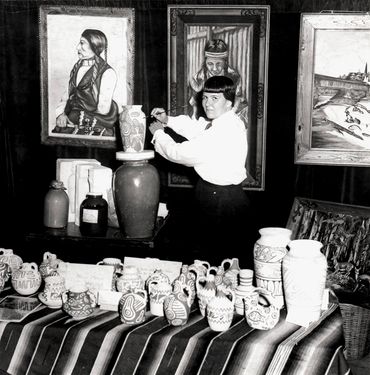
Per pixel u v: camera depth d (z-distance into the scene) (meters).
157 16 4.45
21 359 2.87
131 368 2.75
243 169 3.88
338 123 4.34
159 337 2.75
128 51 4.50
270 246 3.04
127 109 3.53
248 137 4.42
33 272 3.31
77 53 4.57
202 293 3.00
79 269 3.22
